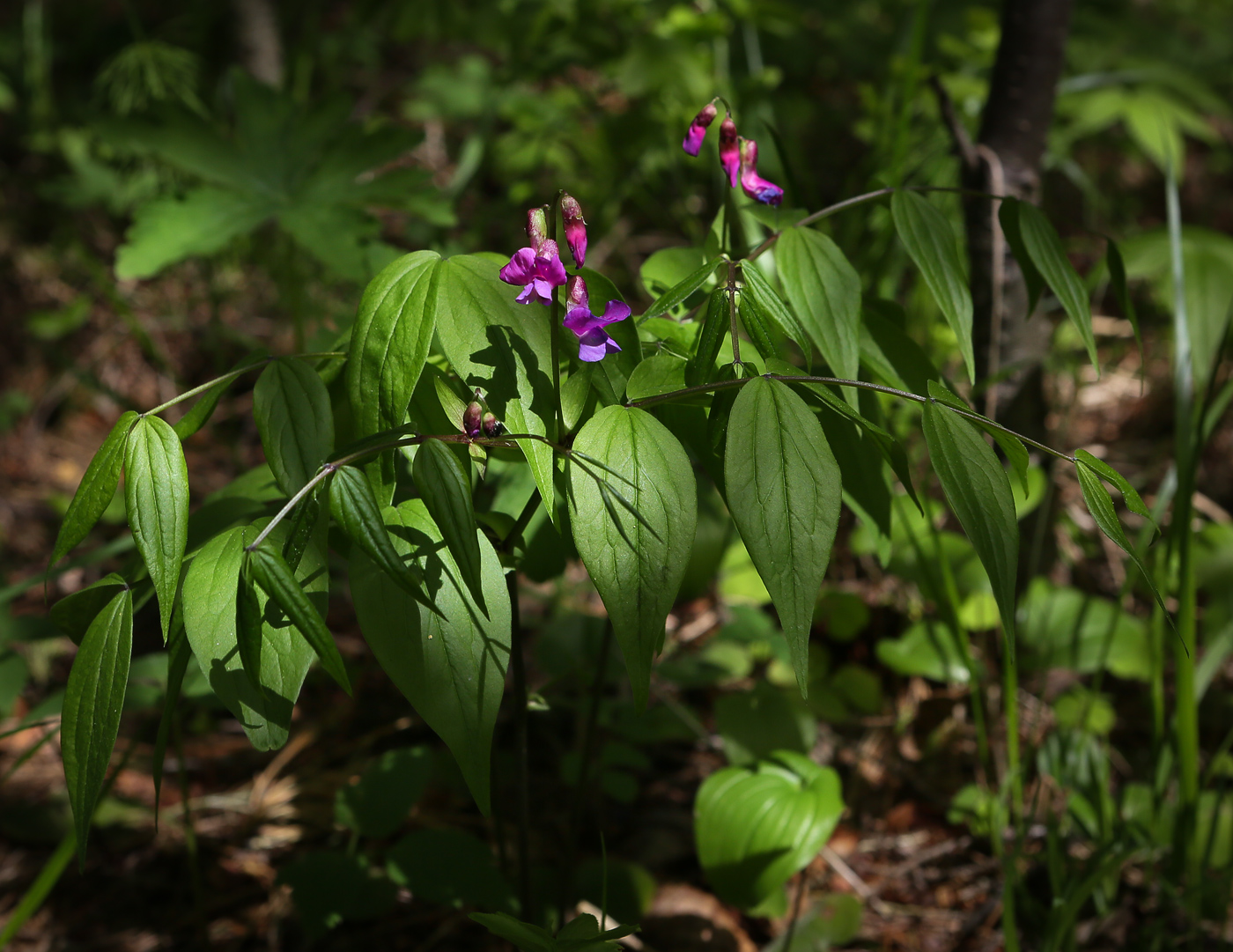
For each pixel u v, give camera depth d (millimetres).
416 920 598
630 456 401
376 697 752
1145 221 1316
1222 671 738
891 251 790
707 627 807
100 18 1622
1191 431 574
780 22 999
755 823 541
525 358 425
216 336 999
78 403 1074
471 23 1076
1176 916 581
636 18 996
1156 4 1646
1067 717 678
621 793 605
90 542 898
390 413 413
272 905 605
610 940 439
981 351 665
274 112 756
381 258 699
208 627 407
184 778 564
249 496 497
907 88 627
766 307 425
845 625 730
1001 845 600
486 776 406
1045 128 658
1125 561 822
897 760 705
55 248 1185
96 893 615
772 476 396
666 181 1175
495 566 418
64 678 769
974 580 689
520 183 1146
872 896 616
